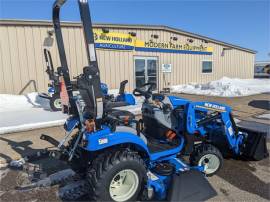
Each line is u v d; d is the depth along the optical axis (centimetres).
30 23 1102
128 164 286
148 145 364
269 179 370
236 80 2158
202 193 295
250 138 434
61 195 329
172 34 1641
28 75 1123
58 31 327
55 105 879
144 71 1517
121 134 296
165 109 374
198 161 369
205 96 1321
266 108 931
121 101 414
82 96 296
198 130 378
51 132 628
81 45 1243
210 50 1961
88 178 287
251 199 314
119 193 295
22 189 347
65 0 296
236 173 390
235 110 892
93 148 279
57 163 432
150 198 302
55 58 1175
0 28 1055
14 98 1061
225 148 436
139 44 1470
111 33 1340
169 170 321
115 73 1384
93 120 286
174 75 1700
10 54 1085
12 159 450
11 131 628
